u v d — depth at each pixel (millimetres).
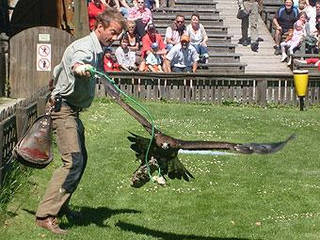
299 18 32031
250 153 8719
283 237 11070
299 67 30000
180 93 25891
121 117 21297
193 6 35719
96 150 16531
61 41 24219
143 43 27953
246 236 11047
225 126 20484
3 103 22703
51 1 29000
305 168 15750
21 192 12289
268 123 21406
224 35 32750
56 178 10469
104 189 13281
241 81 25844
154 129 9336
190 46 27297
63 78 10297
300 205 12891
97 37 10250
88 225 11078
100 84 25016
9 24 29422
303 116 23172
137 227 11195
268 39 33625
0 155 11445
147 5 33531
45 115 10555
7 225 10758
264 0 35938
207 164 15609
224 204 12742
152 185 13672
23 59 24234
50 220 10539
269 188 13914
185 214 12078
